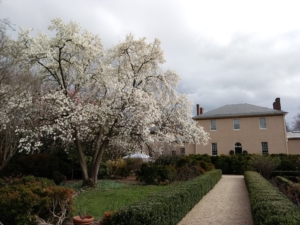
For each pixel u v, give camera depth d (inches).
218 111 1269.7
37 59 506.6
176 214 249.4
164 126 579.2
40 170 582.2
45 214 238.2
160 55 588.4
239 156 957.2
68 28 515.5
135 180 657.6
